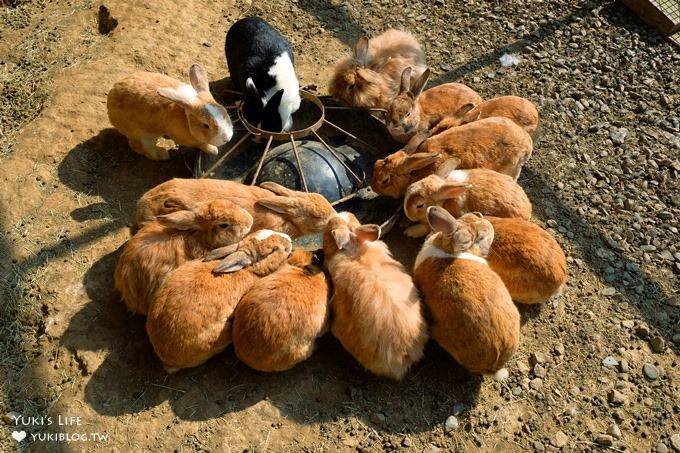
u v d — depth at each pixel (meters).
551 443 2.00
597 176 2.52
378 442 1.98
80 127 2.50
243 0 3.00
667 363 2.14
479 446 1.99
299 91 2.58
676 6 2.94
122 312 2.14
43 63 2.69
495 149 2.35
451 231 2.06
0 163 2.40
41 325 2.12
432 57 2.87
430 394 2.05
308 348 2.02
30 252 2.23
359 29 2.96
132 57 2.71
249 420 1.99
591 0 3.05
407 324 1.98
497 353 1.98
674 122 2.66
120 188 2.40
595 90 2.76
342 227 2.11
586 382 2.10
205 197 2.17
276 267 2.10
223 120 2.33
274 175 2.37
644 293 2.26
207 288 1.99
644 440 2.02
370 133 2.61
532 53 2.88
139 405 2.00
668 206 2.45
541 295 2.13
